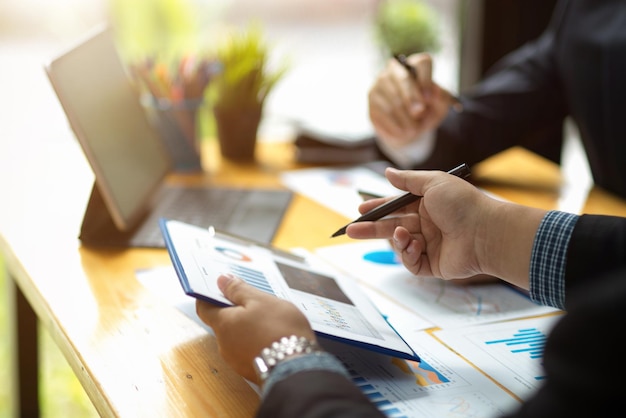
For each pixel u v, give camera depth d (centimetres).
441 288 94
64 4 274
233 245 88
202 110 149
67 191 134
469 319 85
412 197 82
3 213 122
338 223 119
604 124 137
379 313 83
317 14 478
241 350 63
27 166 150
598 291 46
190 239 82
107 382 71
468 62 224
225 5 281
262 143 171
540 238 72
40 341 143
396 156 138
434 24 216
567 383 45
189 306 85
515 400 67
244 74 149
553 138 190
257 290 69
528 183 139
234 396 69
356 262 103
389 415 64
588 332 45
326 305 78
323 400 54
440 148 139
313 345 61
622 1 138
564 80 146
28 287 98
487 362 75
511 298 91
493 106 146
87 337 80
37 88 263
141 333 81
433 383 70
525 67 151
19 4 316
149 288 93
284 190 134
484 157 143
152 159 130
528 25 215
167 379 72
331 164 154
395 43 215
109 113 116
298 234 113
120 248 108
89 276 98
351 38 455
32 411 146
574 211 123
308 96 311
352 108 207
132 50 244
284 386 56
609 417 43
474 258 78
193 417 66
